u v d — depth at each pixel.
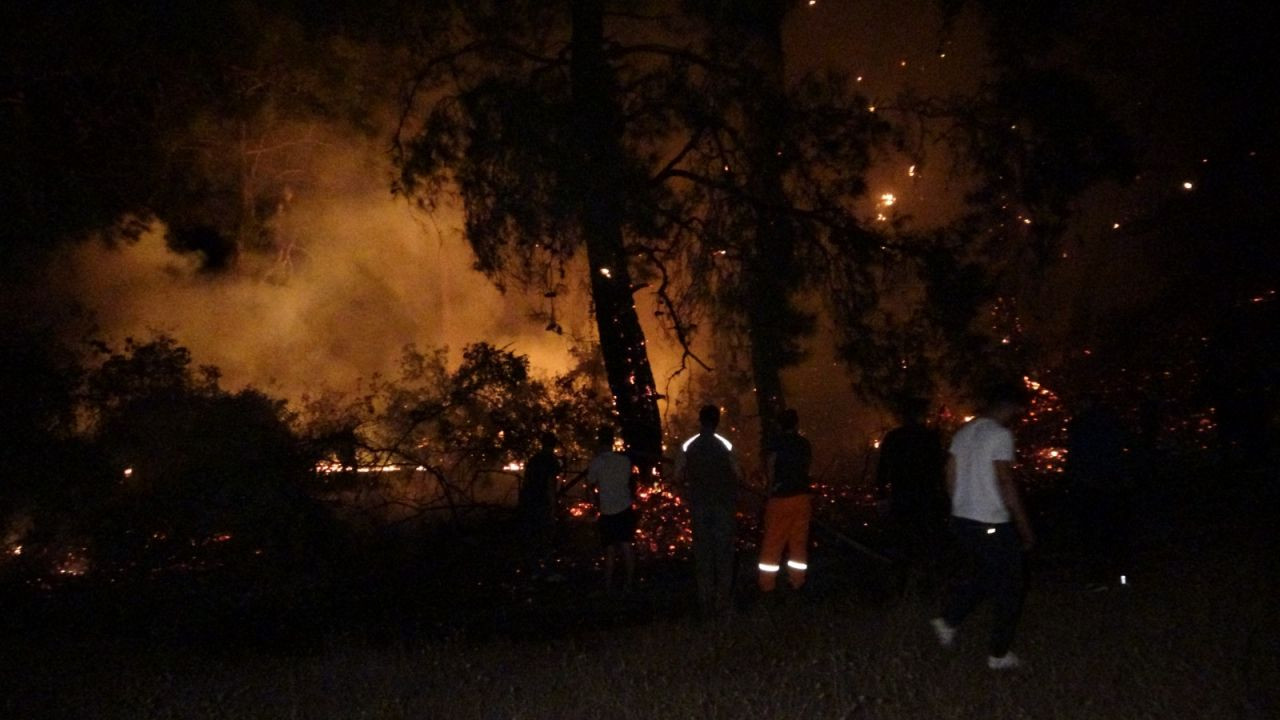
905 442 10.44
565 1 15.04
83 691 8.38
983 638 8.12
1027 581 7.60
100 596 12.41
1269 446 15.45
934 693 7.02
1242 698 6.67
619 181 14.31
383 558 13.16
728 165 15.05
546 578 12.89
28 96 17.23
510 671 8.35
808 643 8.50
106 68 17.39
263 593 12.41
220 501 12.84
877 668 7.53
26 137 17.41
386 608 12.12
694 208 15.02
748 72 14.60
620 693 7.45
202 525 12.82
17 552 12.74
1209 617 8.27
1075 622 8.33
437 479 14.16
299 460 13.16
